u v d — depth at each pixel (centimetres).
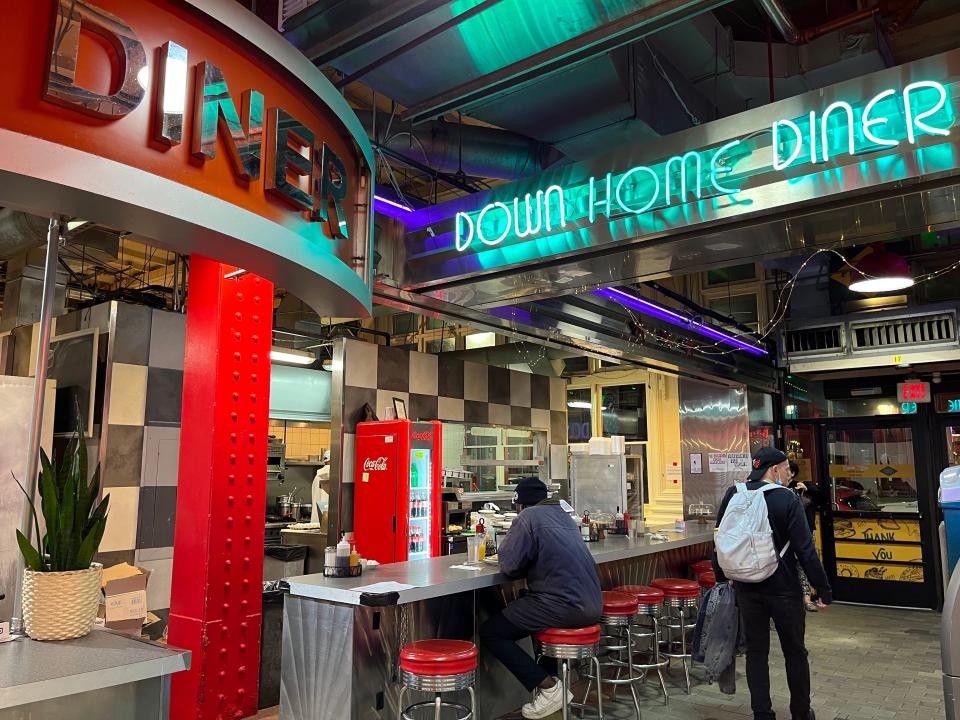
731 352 780
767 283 942
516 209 371
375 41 304
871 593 846
